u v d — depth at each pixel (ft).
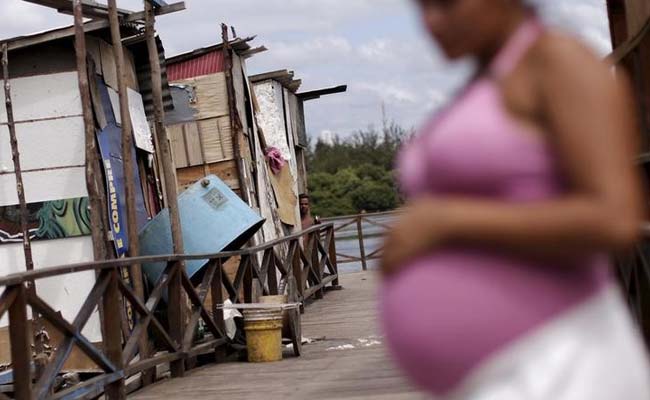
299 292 45.55
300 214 63.26
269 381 27.55
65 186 33.96
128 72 39.99
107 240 34.04
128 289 26.22
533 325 6.39
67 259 33.96
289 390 25.64
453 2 6.63
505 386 6.43
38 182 34.06
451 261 6.56
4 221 34.06
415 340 6.72
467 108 6.56
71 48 33.99
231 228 36.78
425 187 6.76
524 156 6.31
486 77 6.64
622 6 24.13
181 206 36.78
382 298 7.16
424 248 6.64
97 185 32.35
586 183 6.07
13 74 34.06
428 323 6.61
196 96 48.91
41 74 34.01
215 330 32.81
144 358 28.81
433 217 6.50
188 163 48.88
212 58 49.14
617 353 6.44
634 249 19.19
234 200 37.50
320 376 27.50
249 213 37.50
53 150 33.99
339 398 23.53
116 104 37.22
